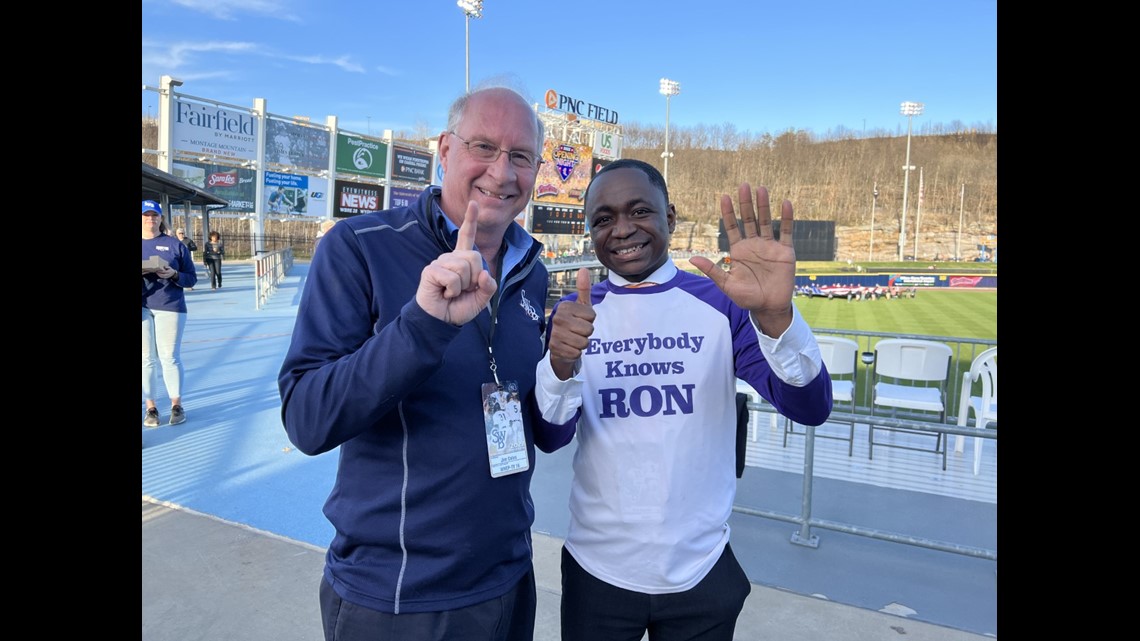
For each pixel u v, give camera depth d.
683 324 1.68
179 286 5.16
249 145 22.77
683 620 1.63
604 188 1.69
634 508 1.62
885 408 6.68
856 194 75.12
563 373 1.55
